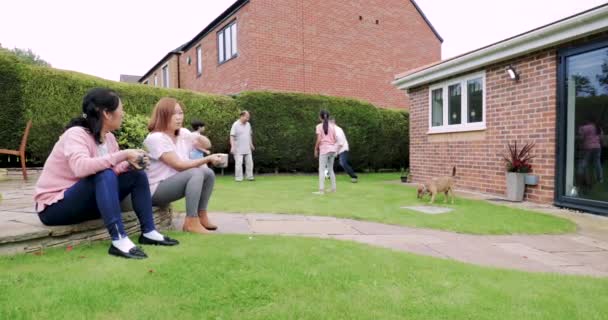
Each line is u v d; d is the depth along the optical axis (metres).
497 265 2.92
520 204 6.17
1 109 7.31
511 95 6.92
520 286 2.23
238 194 6.67
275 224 4.21
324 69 15.38
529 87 6.54
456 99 8.49
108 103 2.56
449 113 8.73
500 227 4.31
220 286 1.97
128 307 1.69
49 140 7.83
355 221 4.54
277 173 12.05
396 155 13.95
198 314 1.68
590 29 5.27
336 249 2.81
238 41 14.67
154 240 2.73
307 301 1.86
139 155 2.49
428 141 9.44
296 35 14.73
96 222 2.79
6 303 1.66
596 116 5.52
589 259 3.17
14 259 2.23
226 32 15.84
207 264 2.27
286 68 14.49
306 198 6.29
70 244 2.63
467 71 7.99
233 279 2.07
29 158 7.99
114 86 8.71
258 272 2.19
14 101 7.44
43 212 2.51
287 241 2.99
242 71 14.38
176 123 3.43
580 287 2.26
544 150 6.26
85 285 1.87
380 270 2.37
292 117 11.66
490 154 7.44
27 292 1.77
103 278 1.97
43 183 2.51
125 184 2.68
